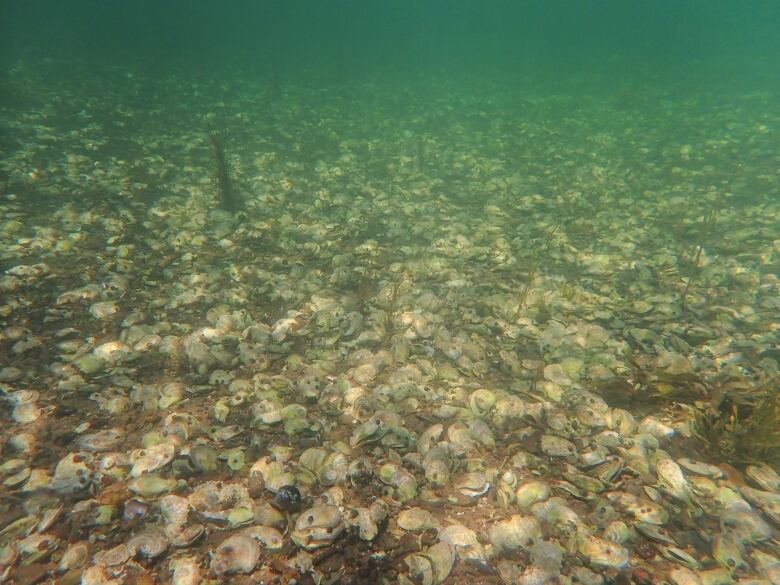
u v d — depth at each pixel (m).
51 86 4.10
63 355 1.08
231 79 5.76
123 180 2.15
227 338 1.16
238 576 0.67
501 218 2.04
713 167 2.64
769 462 0.86
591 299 1.39
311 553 0.69
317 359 1.11
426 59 11.02
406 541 0.72
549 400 1.02
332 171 2.59
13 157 2.26
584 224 1.94
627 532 0.74
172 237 1.66
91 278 1.38
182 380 1.03
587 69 8.50
